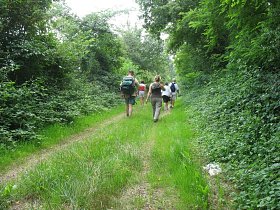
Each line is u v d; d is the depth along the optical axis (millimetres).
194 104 12344
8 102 7906
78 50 14055
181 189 3703
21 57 9719
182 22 15000
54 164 4586
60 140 7379
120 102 18344
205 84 15516
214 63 15219
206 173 4383
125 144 6035
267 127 5387
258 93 7207
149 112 12930
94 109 12562
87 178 3791
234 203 3375
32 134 6961
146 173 4449
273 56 7074
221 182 4051
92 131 8672
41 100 9797
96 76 21047
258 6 6551
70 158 4871
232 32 9656
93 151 5316
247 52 8094
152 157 5184
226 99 8516
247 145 4969
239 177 3975
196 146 5883
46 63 10867
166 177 4180
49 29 11695
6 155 5621
